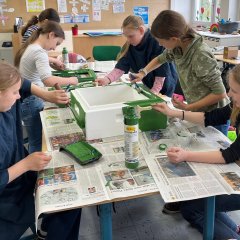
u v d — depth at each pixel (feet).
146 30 6.95
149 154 4.11
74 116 5.38
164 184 3.47
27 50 6.77
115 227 5.89
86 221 6.07
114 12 16.22
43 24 7.06
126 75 7.80
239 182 3.52
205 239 4.31
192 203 4.82
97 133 4.55
